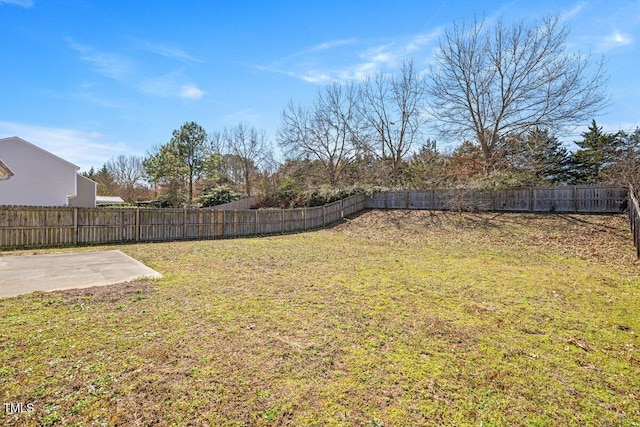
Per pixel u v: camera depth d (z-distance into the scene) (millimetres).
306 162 30250
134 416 2094
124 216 12359
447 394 2502
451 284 6129
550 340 3641
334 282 6094
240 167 36500
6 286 5262
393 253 10273
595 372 2938
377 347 3301
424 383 2645
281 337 3469
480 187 17250
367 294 5293
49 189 20375
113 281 5715
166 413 2139
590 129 22531
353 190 22031
